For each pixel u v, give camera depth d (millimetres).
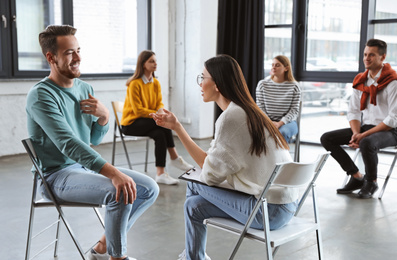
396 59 5621
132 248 2803
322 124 6816
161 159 4301
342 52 6000
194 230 2188
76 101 2330
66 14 5887
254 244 2871
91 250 2426
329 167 5023
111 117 6426
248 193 1981
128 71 6703
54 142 2127
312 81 6254
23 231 3080
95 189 2115
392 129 4004
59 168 2281
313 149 6121
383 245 2879
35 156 2182
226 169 1981
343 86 6641
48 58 2236
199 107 6746
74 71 2234
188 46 6742
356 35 5855
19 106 5547
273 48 6523
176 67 6938
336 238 2990
